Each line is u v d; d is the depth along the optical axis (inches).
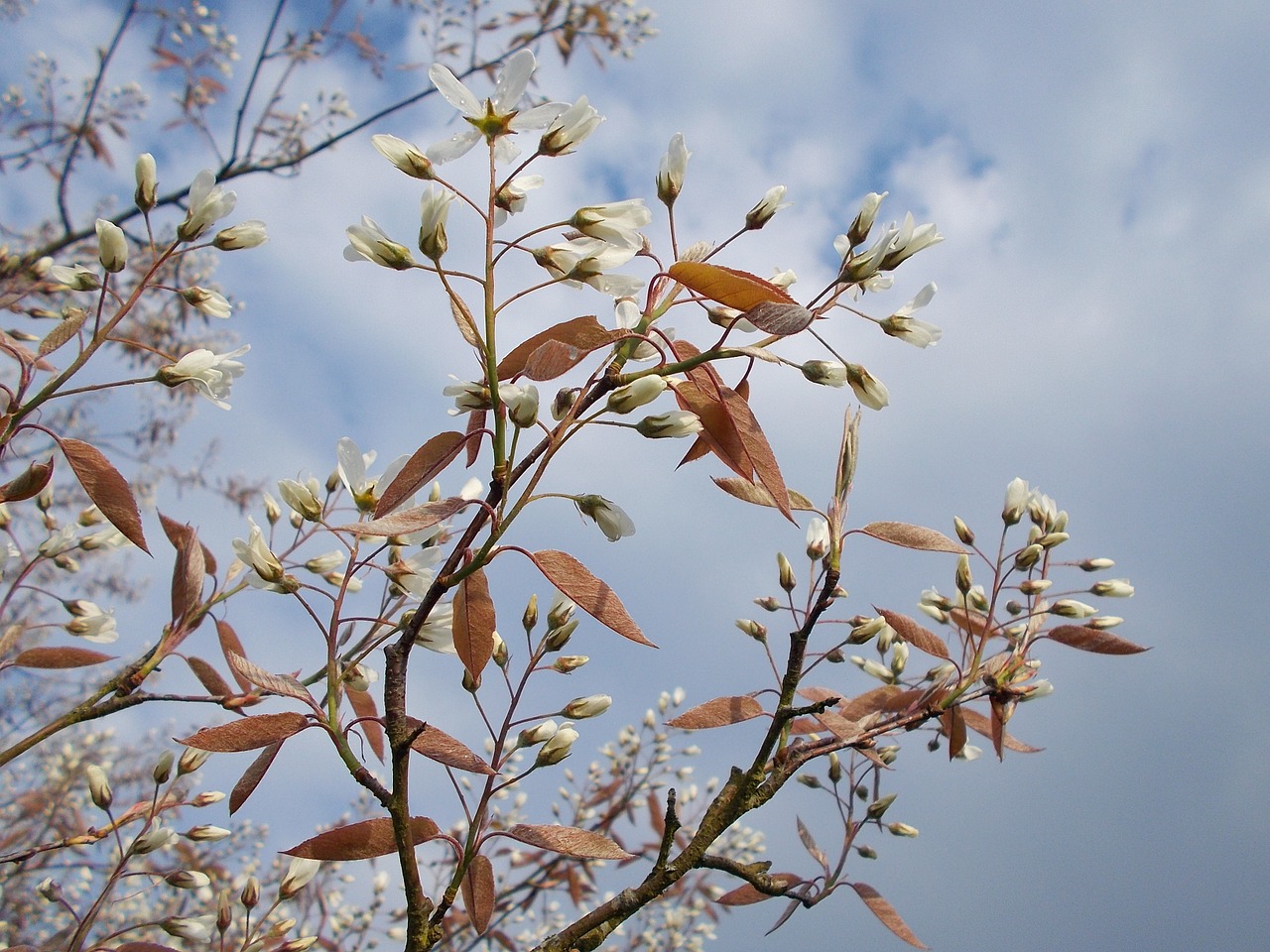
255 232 17.7
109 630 20.1
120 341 17.0
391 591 17.7
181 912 27.3
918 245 16.7
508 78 15.6
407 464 15.5
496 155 15.8
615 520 15.4
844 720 18.5
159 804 19.4
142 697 18.2
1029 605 20.8
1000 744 19.4
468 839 15.9
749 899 19.7
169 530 19.2
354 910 33.4
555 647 17.7
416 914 14.8
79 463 16.4
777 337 16.4
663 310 16.2
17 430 16.3
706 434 15.5
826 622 19.4
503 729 17.4
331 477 18.9
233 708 18.5
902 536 18.1
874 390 16.4
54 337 16.7
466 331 15.4
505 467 15.1
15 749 17.4
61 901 19.2
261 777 15.2
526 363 15.5
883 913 18.9
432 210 15.2
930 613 21.6
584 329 15.4
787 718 17.6
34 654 19.1
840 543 18.1
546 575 15.0
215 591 19.2
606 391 15.6
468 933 29.6
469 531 15.2
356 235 15.5
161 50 41.6
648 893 16.7
